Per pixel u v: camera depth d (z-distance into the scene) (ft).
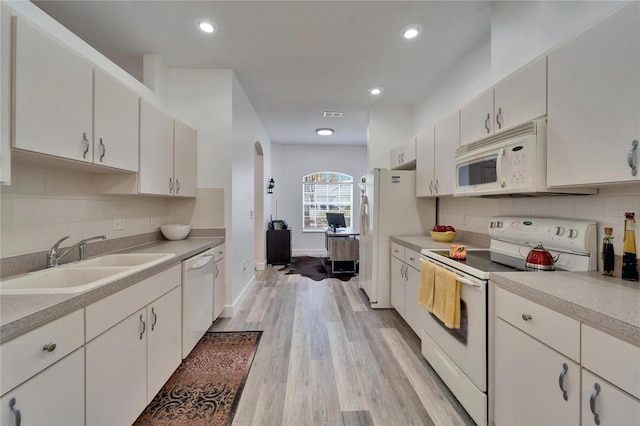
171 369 5.75
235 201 9.97
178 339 6.09
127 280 4.25
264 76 9.86
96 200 6.31
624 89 3.23
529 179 4.46
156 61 8.52
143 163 6.54
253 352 7.15
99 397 3.69
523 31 5.57
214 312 8.43
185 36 7.54
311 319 9.28
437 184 8.35
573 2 4.63
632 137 3.16
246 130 11.59
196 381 5.95
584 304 2.94
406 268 8.49
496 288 4.33
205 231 9.35
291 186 21.42
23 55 3.72
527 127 4.58
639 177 3.11
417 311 7.59
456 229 9.08
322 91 11.14
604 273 4.13
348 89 10.90
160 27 7.13
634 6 3.13
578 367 2.97
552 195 5.34
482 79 7.68
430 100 10.83
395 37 7.56
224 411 5.08
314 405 5.25
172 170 7.87
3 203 4.37
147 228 8.21
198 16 6.70
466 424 4.79
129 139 6.04
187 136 8.73
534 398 3.56
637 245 3.91
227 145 9.44
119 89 5.73
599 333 2.74
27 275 4.45
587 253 4.43
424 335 6.69
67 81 4.44
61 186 5.41
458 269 5.23
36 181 4.90
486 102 5.95
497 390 4.31
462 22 6.93
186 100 9.36
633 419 2.45
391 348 7.39
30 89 3.82
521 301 3.80
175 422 4.82
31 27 3.83
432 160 8.68
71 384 3.26
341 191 21.84
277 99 11.98
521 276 4.15
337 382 5.94
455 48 8.10
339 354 7.07
